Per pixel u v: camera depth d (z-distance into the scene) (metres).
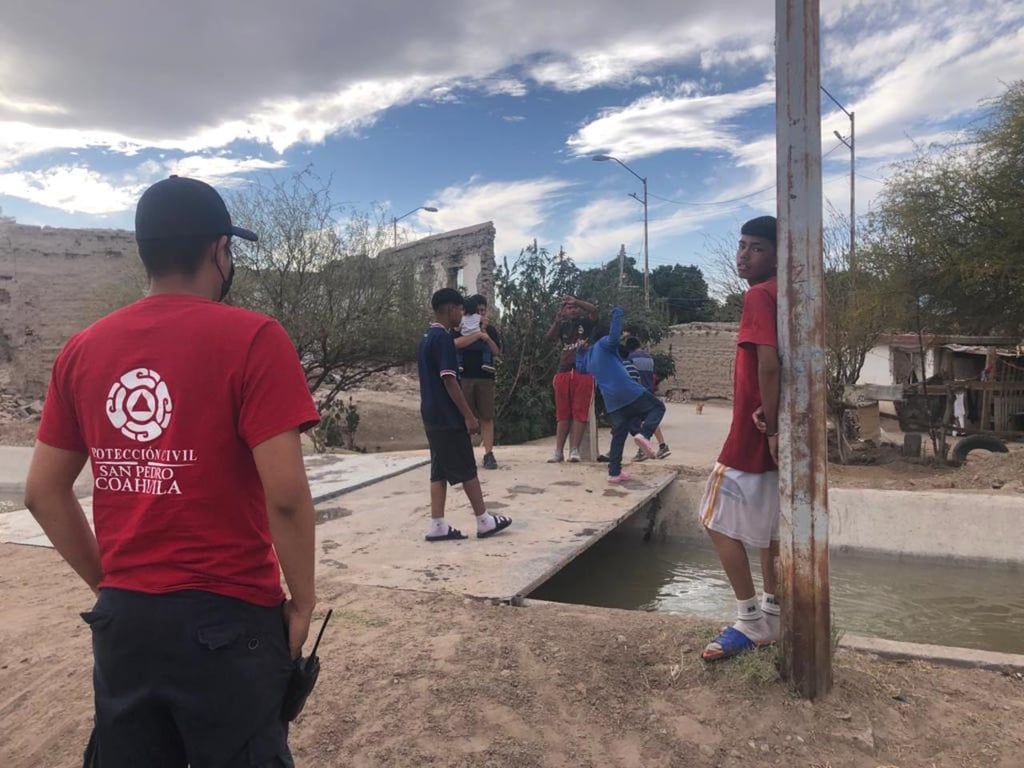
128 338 1.83
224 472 1.78
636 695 3.30
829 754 2.85
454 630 4.01
